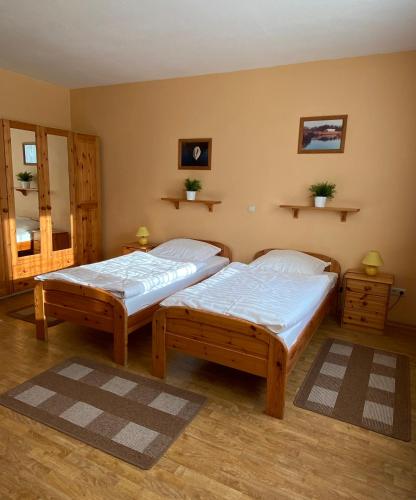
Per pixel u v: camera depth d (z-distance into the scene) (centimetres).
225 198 437
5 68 421
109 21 286
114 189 513
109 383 253
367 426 216
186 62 382
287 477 178
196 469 181
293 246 407
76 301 292
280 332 221
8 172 401
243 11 263
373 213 365
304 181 391
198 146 442
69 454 188
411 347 323
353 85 354
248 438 204
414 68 330
